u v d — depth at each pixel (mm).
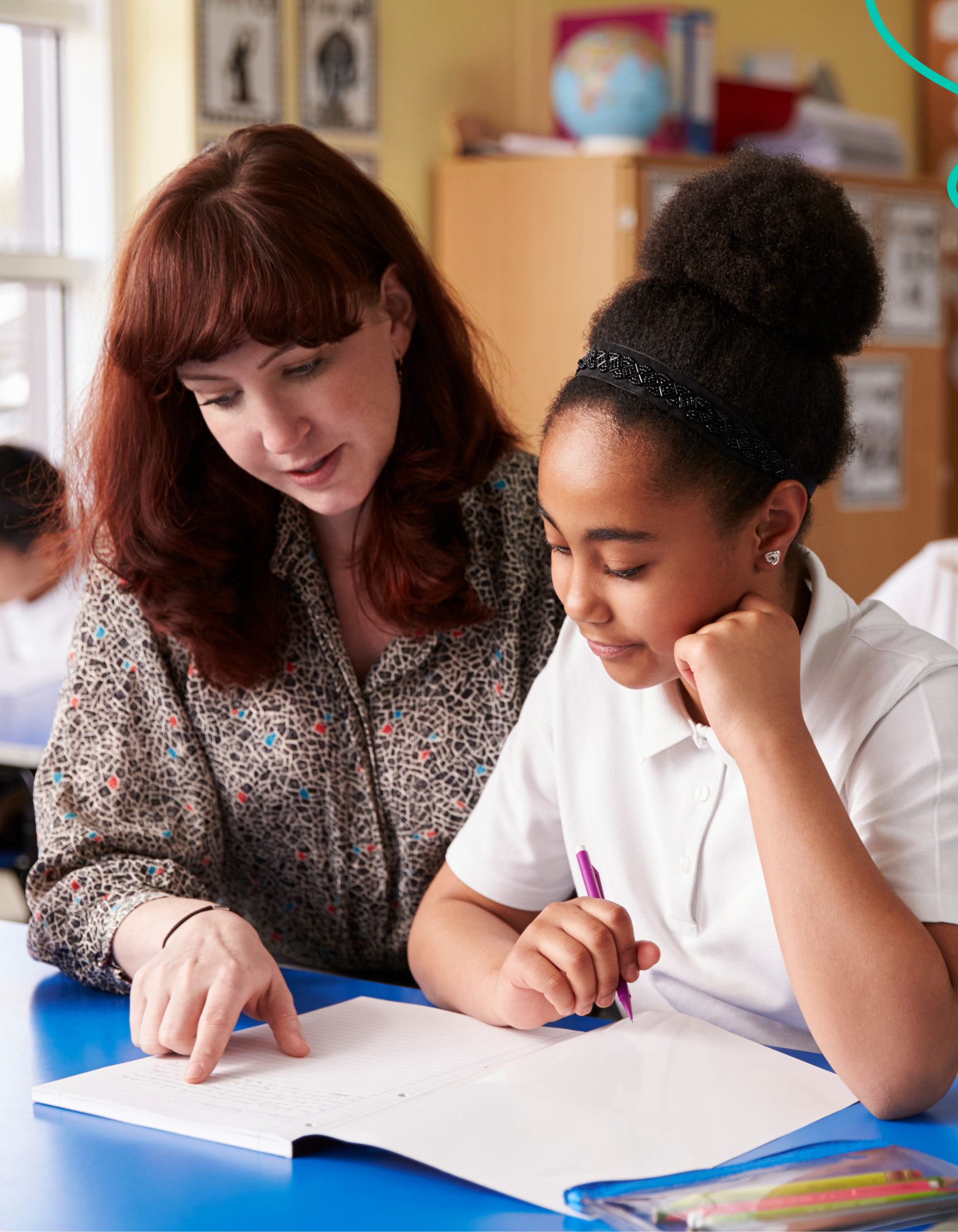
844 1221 681
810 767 884
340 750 1265
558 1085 855
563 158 3094
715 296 913
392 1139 777
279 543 1233
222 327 1052
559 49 3406
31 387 3141
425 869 1283
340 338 1092
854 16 4328
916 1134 814
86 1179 775
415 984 1313
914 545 3766
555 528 922
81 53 3084
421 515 1219
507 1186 730
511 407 1649
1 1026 1046
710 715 910
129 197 3098
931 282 3736
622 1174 741
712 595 921
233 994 946
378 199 1210
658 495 880
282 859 1305
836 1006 835
